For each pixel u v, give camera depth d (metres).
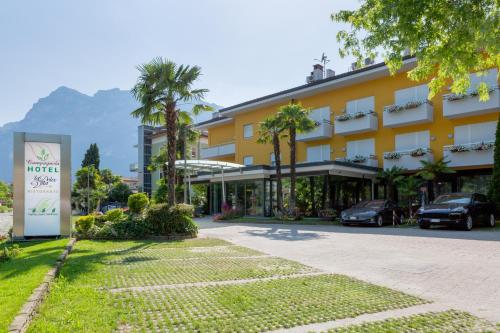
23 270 7.29
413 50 6.37
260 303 5.54
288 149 32.62
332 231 17.00
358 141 28.20
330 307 5.36
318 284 6.71
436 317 4.96
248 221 24.25
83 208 52.34
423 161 22.22
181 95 16.98
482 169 22.94
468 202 16.95
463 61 6.15
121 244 12.92
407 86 25.59
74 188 52.94
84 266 8.36
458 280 7.10
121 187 62.84
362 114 26.84
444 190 24.28
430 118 24.23
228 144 38.91
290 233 16.30
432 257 9.60
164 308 5.31
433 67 6.80
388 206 20.06
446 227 18.33
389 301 5.67
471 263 8.73
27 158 14.00
